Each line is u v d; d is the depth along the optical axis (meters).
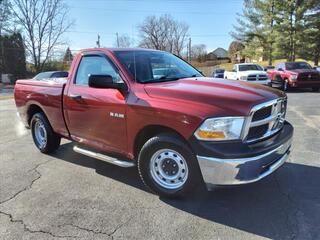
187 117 3.59
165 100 3.83
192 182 3.81
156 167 4.09
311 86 17.75
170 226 3.51
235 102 3.54
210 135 3.49
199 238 3.27
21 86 6.29
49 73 17.81
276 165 3.82
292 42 35.25
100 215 3.77
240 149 3.44
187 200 4.06
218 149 3.46
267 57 41.78
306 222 3.50
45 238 3.34
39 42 47.50
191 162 3.72
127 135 4.26
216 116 3.47
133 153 4.30
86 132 4.91
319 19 33.75
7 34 46.25
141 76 4.39
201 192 4.24
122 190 4.43
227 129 3.45
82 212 3.85
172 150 3.86
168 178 4.04
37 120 6.04
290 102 13.06
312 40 34.94
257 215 3.68
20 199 4.23
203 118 3.50
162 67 4.79
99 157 4.72
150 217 3.70
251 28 41.56
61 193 4.38
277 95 4.00
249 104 3.51
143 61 4.67
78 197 4.25
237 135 3.47
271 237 3.26
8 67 46.47
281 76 18.88
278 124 4.10
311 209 3.77
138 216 3.73
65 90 5.16
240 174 3.43
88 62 4.92
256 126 3.60
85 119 4.84
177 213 3.77
